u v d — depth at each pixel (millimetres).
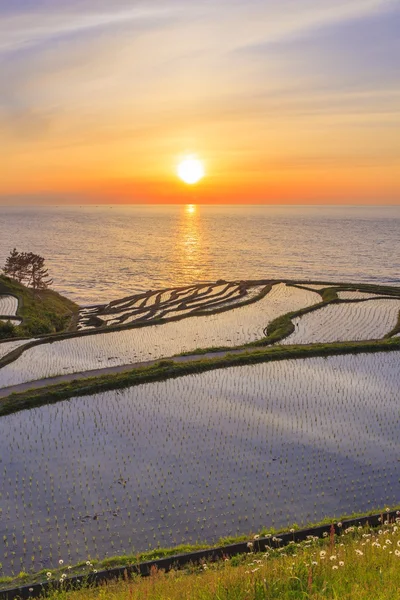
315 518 19750
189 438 26703
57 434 27453
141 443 26172
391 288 81000
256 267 152750
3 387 37000
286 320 58781
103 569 15656
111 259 175750
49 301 94062
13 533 18812
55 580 14789
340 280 127250
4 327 57844
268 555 14438
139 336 55312
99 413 30375
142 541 18406
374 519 18234
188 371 37781
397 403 31734
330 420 29016
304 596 8664
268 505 20609
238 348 46531
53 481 22469
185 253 193000
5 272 105812
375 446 25719
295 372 38250
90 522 19516
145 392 33906
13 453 25266
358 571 9633
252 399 32438
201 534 18797
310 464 23859
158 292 95250
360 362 40906
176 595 9781
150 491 21609
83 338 54531
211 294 86438
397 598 8086
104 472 23219
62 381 37438
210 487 21906
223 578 9906
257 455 24734
